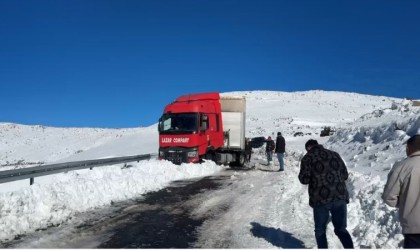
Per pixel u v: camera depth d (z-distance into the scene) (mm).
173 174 17266
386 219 7988
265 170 21469
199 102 21266
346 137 25000
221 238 7836
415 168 4664
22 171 11266
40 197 9297
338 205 6348
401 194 4762
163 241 7566
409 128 17578
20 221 8242
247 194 13133
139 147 46188
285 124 62812
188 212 10250
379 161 16031
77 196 10453
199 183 15773
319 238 6480
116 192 12156
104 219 9297
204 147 20953
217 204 11383
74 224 8758
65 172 13945
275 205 11258
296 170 20531
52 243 7305
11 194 9000
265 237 7930
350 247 6293
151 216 9711
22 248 6961
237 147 23703
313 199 6453
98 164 16406
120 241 7523
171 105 21359
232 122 23844
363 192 10906
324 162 6492
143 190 13578
